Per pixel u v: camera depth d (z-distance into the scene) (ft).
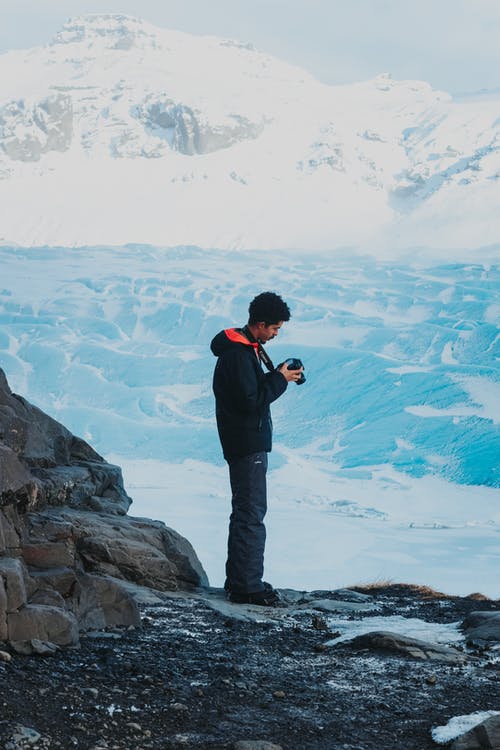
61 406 263.90
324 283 358.02
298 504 179.22
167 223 638.94
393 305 333.83
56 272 403.95
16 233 635.25
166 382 272.92
